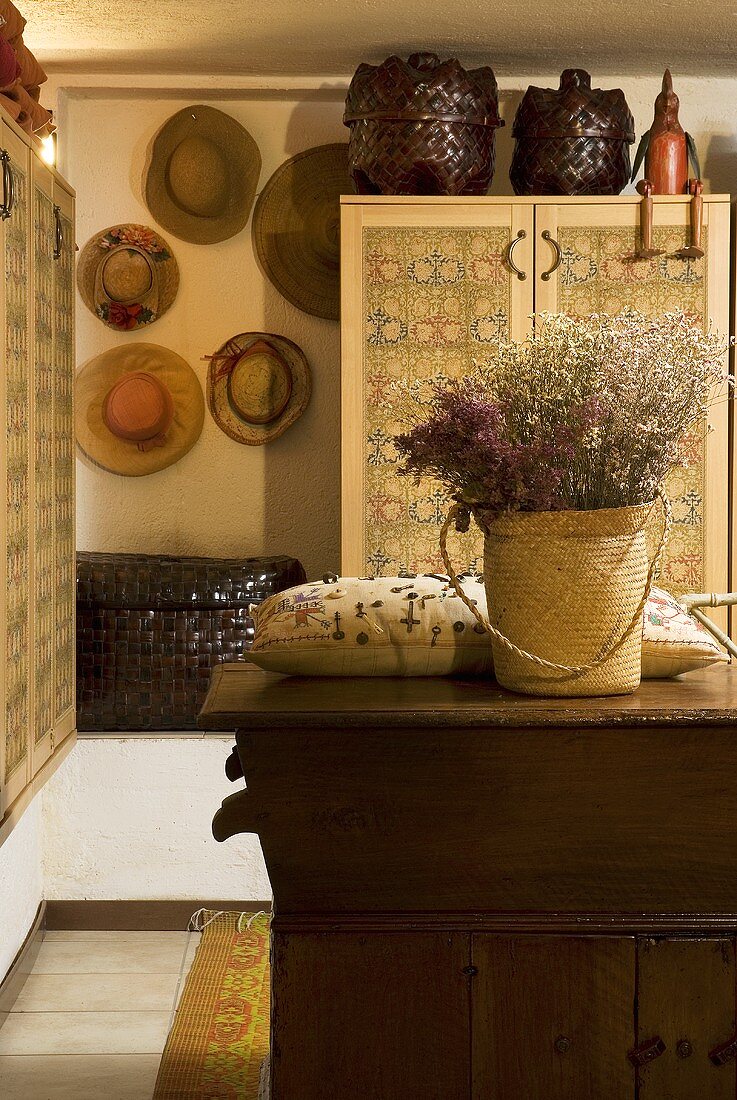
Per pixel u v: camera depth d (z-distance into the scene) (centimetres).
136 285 412
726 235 356
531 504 189
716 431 356
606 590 190
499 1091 191
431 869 189
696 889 190
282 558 396
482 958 190
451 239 355
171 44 368
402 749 186
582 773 186
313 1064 190
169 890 376
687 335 191
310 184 412
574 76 360
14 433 278
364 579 227
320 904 191
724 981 190
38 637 307
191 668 374
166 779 373
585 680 192
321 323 418
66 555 345
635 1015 190
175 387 416
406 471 194
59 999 325
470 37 362
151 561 384
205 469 421
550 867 189
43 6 334
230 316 417
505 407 192
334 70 395
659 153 361
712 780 187
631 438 189
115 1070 283
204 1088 272
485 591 202
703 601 223
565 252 355
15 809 279
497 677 202
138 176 413
